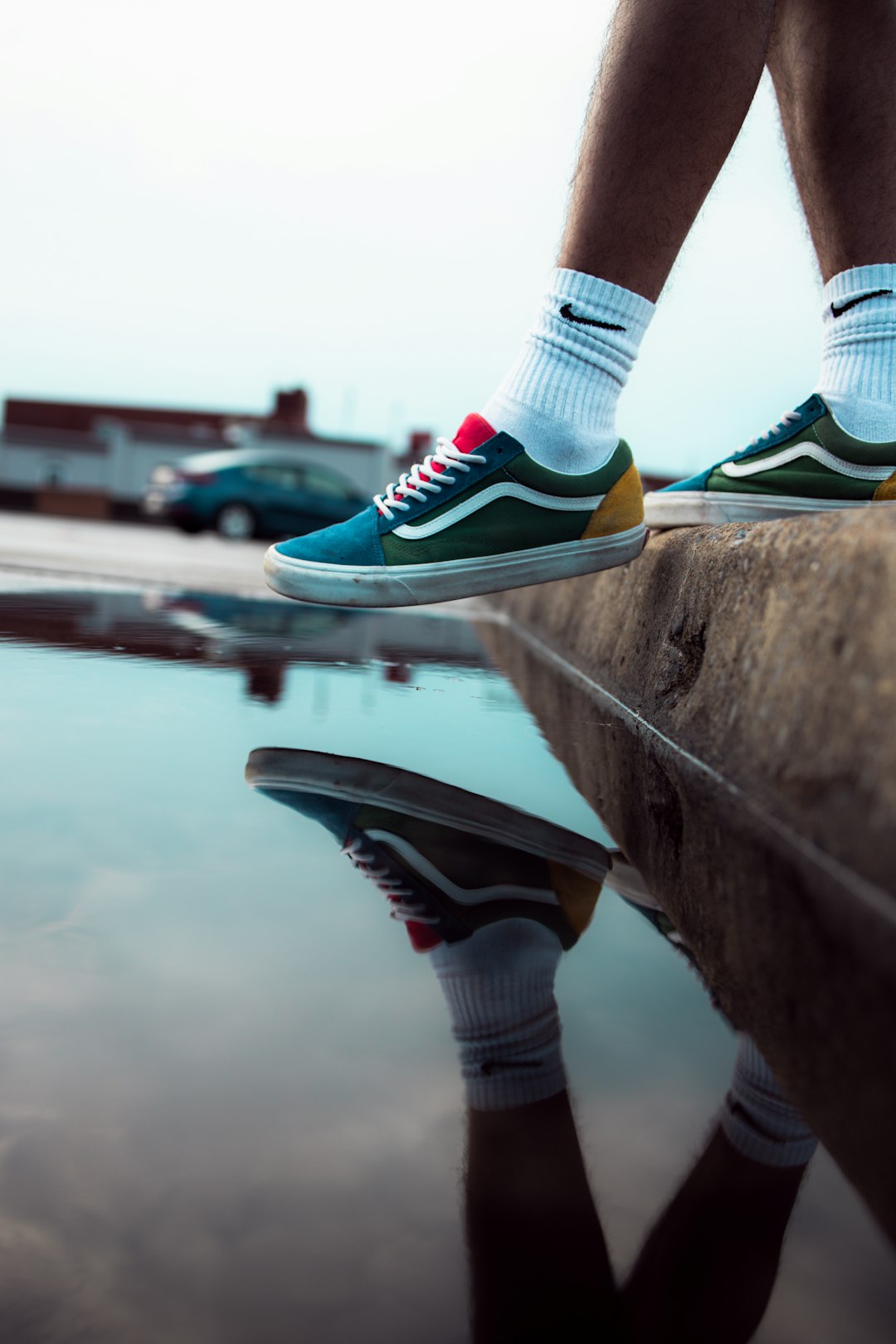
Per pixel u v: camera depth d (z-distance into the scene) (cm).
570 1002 42
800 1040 39
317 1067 35
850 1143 32
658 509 138
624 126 105
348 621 244
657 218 110
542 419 119
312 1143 30
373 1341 22
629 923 51
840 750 59
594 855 63
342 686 129
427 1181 29
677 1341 23
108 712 98
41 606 186
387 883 55
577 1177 29
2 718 91
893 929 49
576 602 185
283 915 49
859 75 112
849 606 64
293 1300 24
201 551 649
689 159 107
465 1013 40
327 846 61
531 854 63
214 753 84
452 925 50
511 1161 30
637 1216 27
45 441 2756
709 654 93
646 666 118
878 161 114
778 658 74
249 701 111
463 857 62
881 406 119
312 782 78
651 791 81
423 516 123
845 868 55
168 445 2302
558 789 82
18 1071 33
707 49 101
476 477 121
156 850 57
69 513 1950
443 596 124
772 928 51
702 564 103
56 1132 30
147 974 41
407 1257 25
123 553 470
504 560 124
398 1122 32
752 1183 29
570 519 123
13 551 374
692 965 46
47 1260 25
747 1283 25
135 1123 30
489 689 139
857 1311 25
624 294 115
